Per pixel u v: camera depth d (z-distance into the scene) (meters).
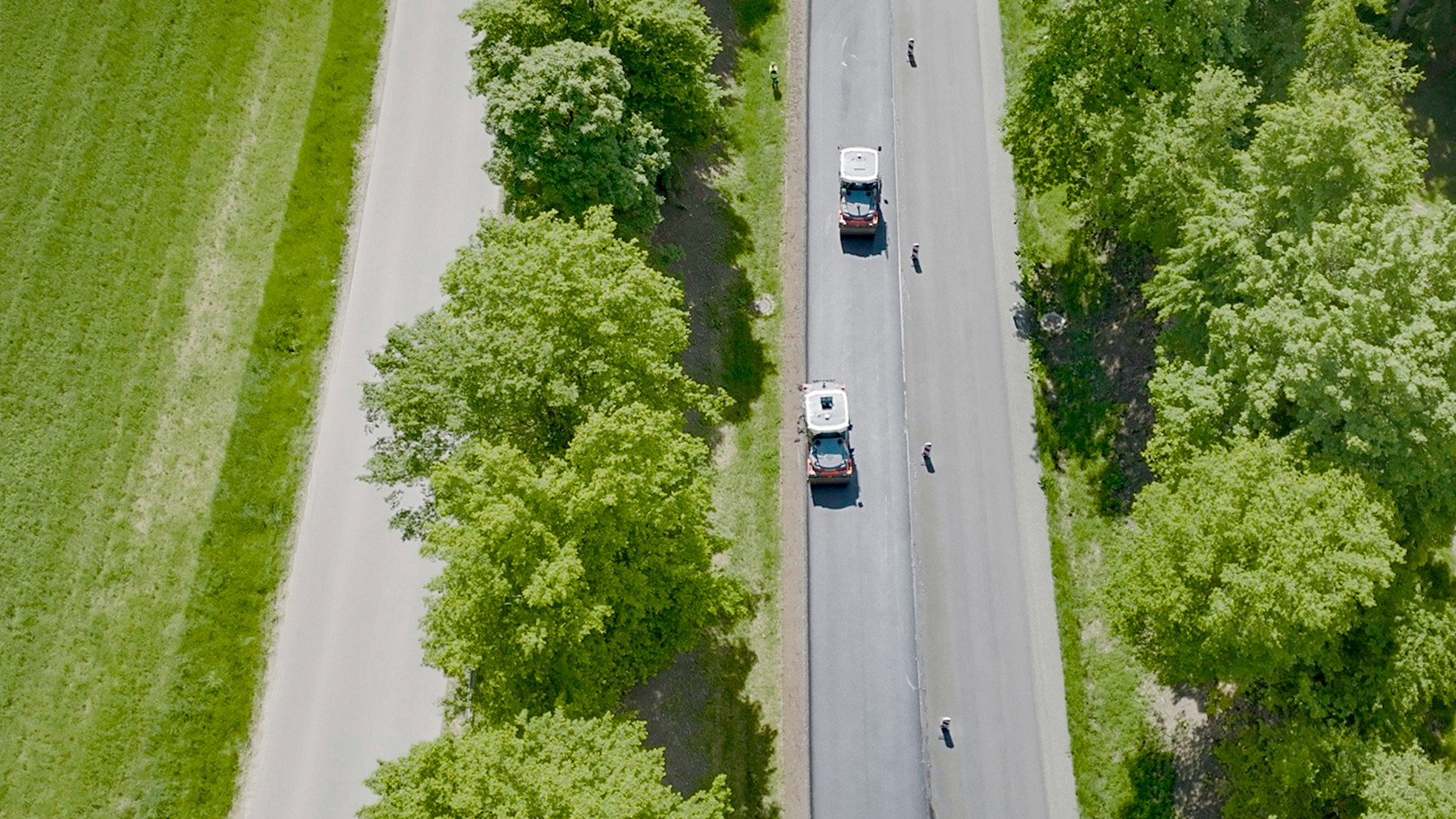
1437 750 36.25
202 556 40.53
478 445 31.50
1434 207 48.78
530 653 30.19
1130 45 40.75
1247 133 39.59
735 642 40.38
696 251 47.72
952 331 45.78
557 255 34.75
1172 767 36.75
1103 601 35.53
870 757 38.56
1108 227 46.22
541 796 27.78
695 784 37.94
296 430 43.31
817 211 48.94
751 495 43.03
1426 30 52.94
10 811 36.81
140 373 44.25
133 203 47.50
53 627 39.66
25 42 49.81
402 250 46.91
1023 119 44.28
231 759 37.88
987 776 38.00
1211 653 31.56
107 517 41.59
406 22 52.25
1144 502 34.62
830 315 46.66
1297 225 33.81
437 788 28.58
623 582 32.00
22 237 46.28
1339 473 30.80
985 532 41.81
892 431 44.12
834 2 53.97
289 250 46.44
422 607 40.03
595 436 31.06
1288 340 31.67
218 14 51.56
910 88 51.56
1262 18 42.41
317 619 39.94
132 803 37.09
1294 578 29.48
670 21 42.06
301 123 49.97
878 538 42.22
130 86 49.69
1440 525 32.69
